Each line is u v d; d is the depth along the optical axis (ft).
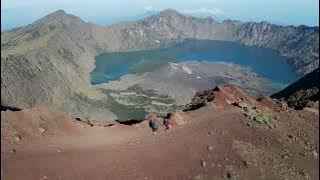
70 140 123.44
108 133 132.77
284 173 129.80
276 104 195.31
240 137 141.90
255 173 125.49
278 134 151.84
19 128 121.08
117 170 112.16
